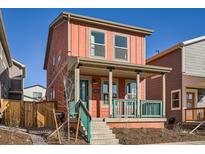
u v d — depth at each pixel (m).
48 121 16.61
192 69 21.50
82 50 16.86
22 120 17.06
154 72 16.73
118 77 18.19
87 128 12.16
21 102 17.30
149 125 15.95
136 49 18.83
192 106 21.41
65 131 13.12
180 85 21.11
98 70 15.94
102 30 17.70
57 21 17.69
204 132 16.77
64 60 16.88
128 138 12.94
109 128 13.65
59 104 16.91
